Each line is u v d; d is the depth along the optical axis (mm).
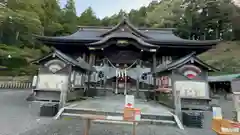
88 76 12352
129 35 12273
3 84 18406
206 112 6641
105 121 5754
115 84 14055
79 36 14836
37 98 7809
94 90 12820
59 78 7945
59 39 12586
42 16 27781
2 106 7980
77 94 9906
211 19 45156
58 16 35469
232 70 26047
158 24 48500
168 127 5656
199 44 12234
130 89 13617
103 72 13070
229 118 7172
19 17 20297
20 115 6398
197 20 46094
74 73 9289
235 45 41094
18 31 24844
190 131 5285
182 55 13742
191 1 46500
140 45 11875
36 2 26000
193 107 7328
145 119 6113
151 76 12781
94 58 13391
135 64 13523
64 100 6895
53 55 8047
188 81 7504
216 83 22766
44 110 6398
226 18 43906
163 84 9750
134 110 4035
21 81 20688
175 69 7648
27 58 25172
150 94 12547
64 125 5246
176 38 14695
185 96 7336
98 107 7238
